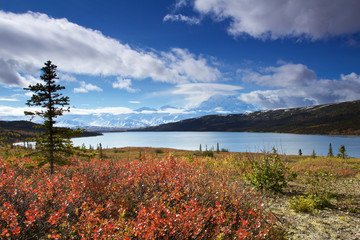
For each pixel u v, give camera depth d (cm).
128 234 310
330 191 818
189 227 337
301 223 584
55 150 1042
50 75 1069
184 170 650
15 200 405
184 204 409
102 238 306
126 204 443
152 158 870
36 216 341
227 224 418
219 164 1287
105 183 539
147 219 322
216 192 483
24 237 344
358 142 14925
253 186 887
